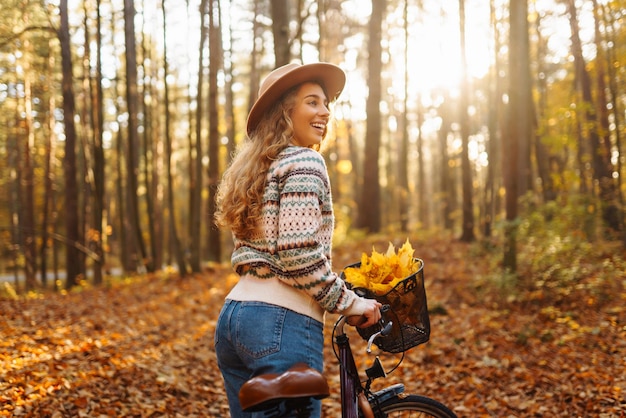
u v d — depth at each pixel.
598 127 10.99
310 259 1.76
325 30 18.11
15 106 17.36
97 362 4.89
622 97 11.55
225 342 1.96
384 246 12.48
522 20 8.52
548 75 15.90
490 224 12.67
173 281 11.41
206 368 5.13
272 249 1.84
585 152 15.02
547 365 4.95
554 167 17.50
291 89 2.03
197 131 12.19
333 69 2.05
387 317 2.01
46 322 7.01
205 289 10.12
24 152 19.91
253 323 1.85
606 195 10.73
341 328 2.12
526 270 8.12
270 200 1.85
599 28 10.41
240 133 25.23
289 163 1.85
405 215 17.67
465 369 4.95
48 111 18.56
